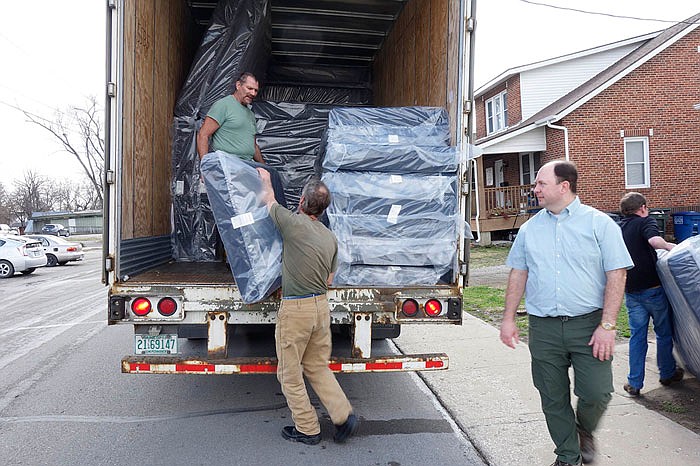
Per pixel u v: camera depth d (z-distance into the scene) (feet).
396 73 21.12
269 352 16.03
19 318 28.89
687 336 13.25
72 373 17.60
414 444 11.84
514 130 53.78
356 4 20.29
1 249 53.93
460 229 12.51
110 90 11.98
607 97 51.11
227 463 10.93
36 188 217.15
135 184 13.64
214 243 17.38
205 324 11.96
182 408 14.19
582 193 51.37
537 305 9.82
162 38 16.57
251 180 11.55
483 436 12.03
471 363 17.39
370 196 12.22
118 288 11.68
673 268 12.42
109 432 12.56
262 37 19.76
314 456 11.25
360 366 11.98
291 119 22.27
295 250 10.97
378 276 12.30
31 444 11.88
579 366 9.57
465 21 12.78
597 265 9.41
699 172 51.57
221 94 18.03
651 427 11.98
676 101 51.29
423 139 13.12
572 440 9.96
